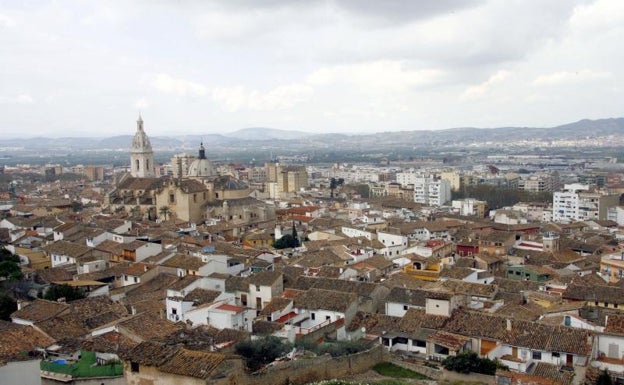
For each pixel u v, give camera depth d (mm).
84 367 70562
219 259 130000
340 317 99562
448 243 177750
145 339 80625
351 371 79812
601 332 86250
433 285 122188
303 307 103000
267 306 103375
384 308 111688
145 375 64250
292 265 141750
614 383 76812
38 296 115250
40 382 65312
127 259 144750
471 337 88750
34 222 196625
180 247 157750
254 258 145000
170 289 113875
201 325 89500
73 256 144125
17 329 81562
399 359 87375
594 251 177250
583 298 112250
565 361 81500
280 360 75938
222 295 107688
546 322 94938
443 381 76625
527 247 180125
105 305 100000
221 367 62531
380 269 142875
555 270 147000
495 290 116562
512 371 77438
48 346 77688
